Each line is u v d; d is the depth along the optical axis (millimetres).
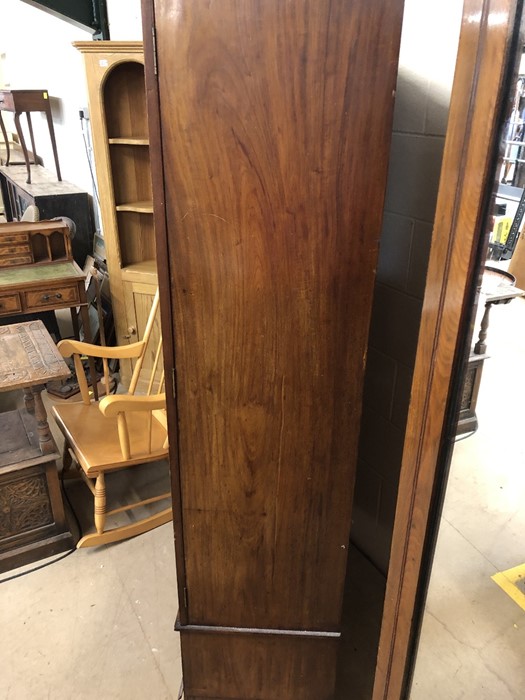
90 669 1584
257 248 980
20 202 4609
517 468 1292
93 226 4082
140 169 2850
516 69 612
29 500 1876
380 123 887
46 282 2643
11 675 1562
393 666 1020
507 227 912
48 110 4105
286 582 1286
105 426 2061
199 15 842
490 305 1052
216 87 880
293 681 1408
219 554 1263
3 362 1816
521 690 1346
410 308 1498
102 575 1897
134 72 2664
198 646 1367
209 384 1096
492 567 1353
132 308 2928
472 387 1173
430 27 1251
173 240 982
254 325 1040
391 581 975
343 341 1044
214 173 933
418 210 1399
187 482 1191
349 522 1211
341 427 1121
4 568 1890
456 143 687
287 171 926
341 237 965
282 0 825
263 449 1151
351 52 848
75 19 3170
